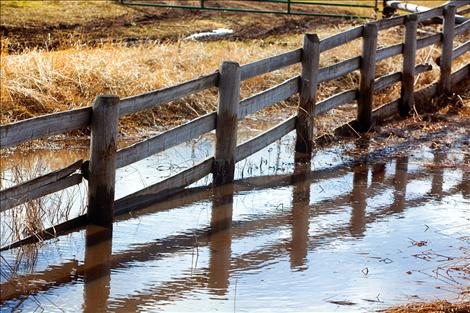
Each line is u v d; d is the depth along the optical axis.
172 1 39.12
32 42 29.66
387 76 22.19
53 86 21.67
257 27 34.94
